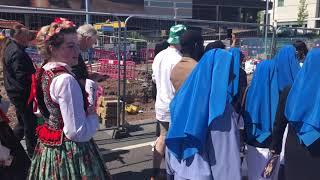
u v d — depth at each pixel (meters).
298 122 3.26
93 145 3.18
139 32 9.65
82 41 4.61
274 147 3.71
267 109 3.94
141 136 7.46
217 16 52.62
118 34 7.55
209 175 3.35
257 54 10.12
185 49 4.29
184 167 3.46
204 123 3.33
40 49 3.04
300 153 3.35
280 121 3.58
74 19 8.49
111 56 9.01
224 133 3.33
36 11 6.64
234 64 3.48
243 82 4.03
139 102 10.37
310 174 3.30
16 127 5.48
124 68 7.49
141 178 5.57
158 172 5.09
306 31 11.45
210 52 3.45
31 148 5.11
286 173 3.46
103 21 8.87
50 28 2.99
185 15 39.66
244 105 4.01
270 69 3.96
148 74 10.70
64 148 2.98
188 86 3.48
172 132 3.44
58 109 2.93
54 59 3.03
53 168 3.00
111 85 10.47
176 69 4.16
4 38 5.16
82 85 3.08
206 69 3.39
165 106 4.90
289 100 3.39
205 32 9.04
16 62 4.96
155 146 5.10
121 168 5.91
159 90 4.96
